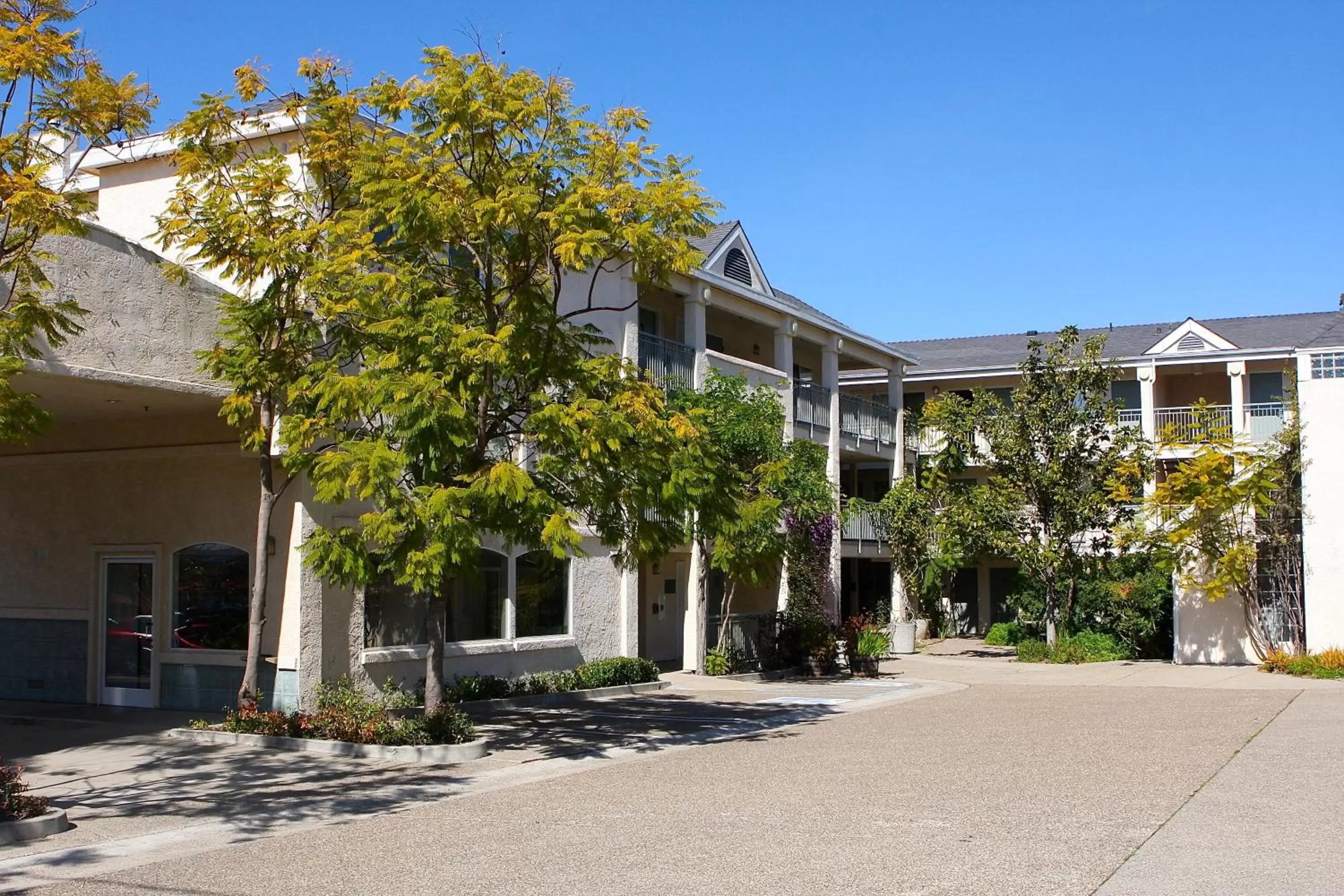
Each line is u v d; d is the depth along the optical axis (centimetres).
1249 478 2322
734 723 1620
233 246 1366
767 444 2139
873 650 2802
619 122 1368
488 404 1334
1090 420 2686
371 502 1630
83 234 1105
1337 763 1167
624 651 2238
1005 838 846
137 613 1723
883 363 3469
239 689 1592
